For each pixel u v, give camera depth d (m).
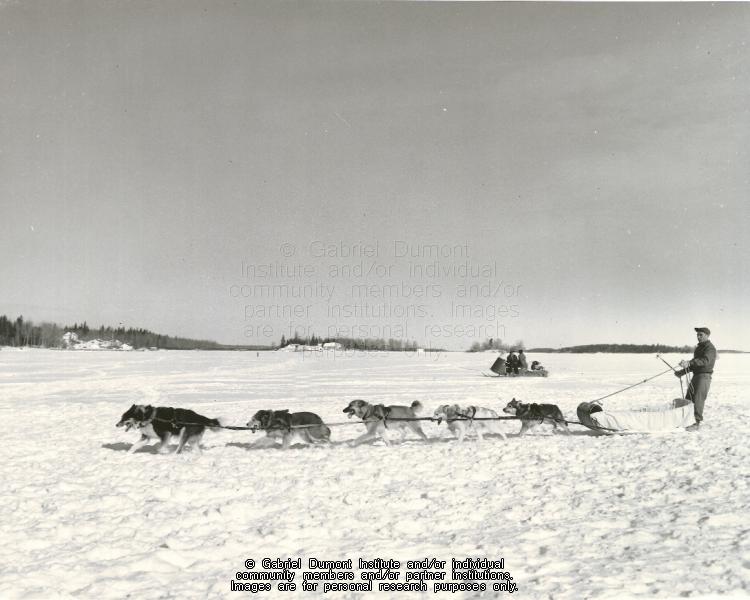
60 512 7.12
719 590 4.53
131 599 4.66
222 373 35.91
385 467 9.35
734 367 45.03
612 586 4.65
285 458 10.22
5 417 16.17
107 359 61.00
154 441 12.04
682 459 9.42
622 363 52.66
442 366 44.91
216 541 6.00
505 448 10.90
